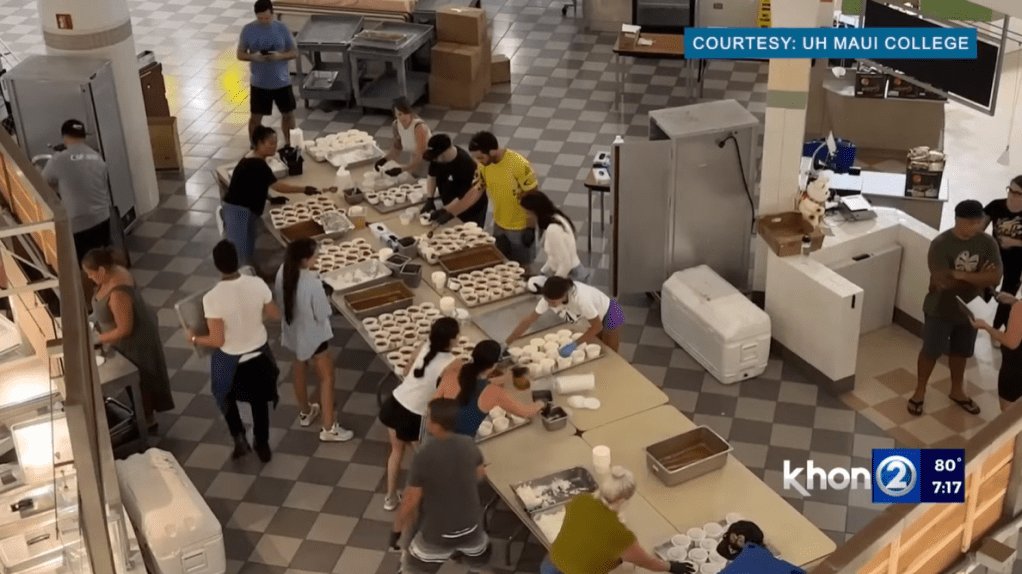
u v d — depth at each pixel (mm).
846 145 10219
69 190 9336
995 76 9305
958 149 12031
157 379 8062
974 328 7934
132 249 10555
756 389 8617
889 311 9250
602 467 6438
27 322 6555
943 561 4680
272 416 8477
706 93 13352
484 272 8344
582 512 5645
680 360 8961
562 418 6859
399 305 8047
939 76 9773
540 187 11383
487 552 6602
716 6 13656
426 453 6129
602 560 5613
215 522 6715
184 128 12820
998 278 7730
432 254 8578
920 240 8836
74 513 5883
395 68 13492
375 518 7547
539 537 6145
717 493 6352
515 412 6723
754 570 4305
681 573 5668
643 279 9422
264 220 9367
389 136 12492
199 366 9039
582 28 15258
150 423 8312
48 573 5879
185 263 10344
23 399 6273
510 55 14508
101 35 10133
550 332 7750
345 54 13062
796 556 5891
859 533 4113
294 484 7852
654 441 6777
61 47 10141
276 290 7754
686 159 8883
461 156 9266
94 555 4492
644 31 14062
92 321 8266
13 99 9773
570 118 12828
